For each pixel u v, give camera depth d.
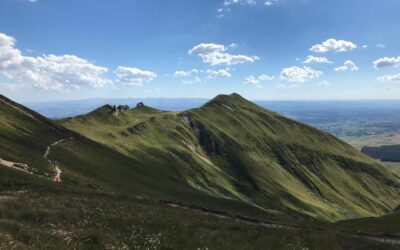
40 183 57.38
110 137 194.12
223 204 118.00
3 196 36.81
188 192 123.44
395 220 62.78
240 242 25.69
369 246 28.91
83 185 79.00
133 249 19.47
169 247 21.30
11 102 141.00
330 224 59.28
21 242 16.52
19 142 104.06
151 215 33.38
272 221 52.75
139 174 127.56
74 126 197.25
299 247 25.75
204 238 25.52
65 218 26.28
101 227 24.34
